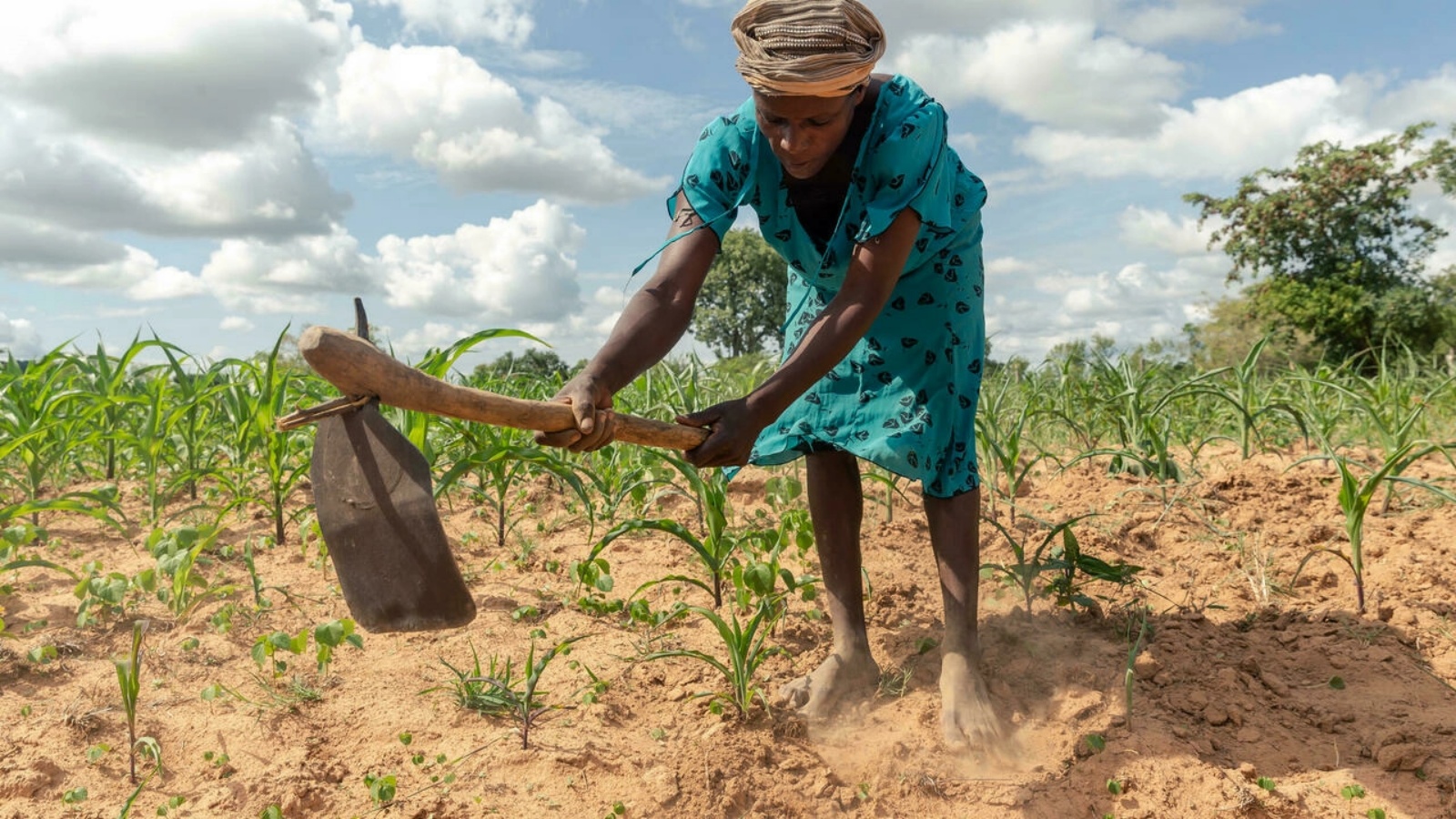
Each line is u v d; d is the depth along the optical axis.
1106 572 3.17
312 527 3.58
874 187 2.35
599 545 3.11
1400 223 30.31
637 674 2.82
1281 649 2.99
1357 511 3.17
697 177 2.47
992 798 2.28
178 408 4.18
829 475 2.78
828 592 2.81
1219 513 4.25
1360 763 2.38
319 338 1.70
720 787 2.29
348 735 2.50
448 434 4.55
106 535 4.00
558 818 2.17
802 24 2.06
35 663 2.80
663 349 2.32
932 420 2.59
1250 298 32.12
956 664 2.57
